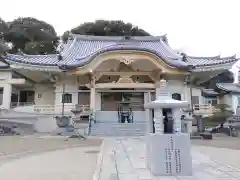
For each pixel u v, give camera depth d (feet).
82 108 89.61
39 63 95.30
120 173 22.41
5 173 25.94
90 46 125.39
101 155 32.83
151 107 24.39
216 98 138.62
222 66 103.45
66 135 77.05
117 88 102.73
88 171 26.45
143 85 101.45
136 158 30.22
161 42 130.31
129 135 75.92
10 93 108.88
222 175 21.45
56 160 34.32
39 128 93.04
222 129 88.63
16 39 191.01
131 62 99.50
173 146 22.06
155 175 21.50
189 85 113.50
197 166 25.32
